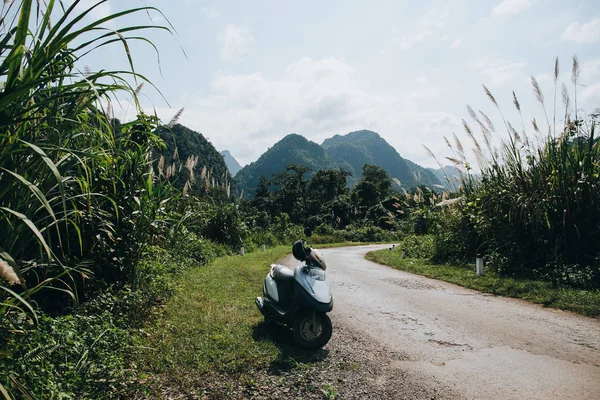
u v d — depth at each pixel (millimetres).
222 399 3900
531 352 5500
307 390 4164
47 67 3154
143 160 6914
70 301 5676
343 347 5629
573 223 10789
